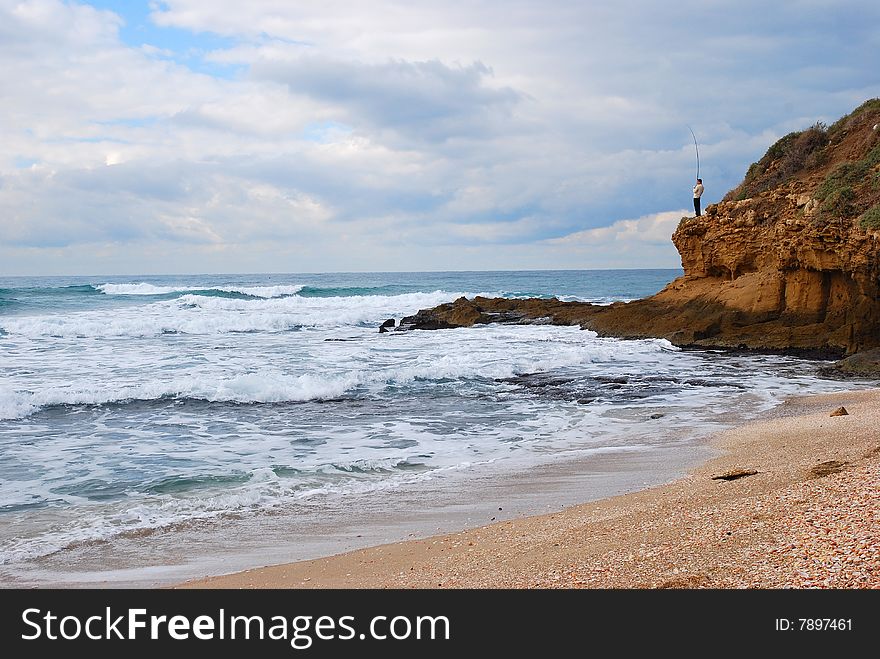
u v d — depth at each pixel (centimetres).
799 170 3503
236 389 2003
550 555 773
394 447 1486
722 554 679
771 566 630
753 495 897
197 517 1055
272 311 4753
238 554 905
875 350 2391
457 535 929
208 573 837
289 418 1764
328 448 1477
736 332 2941
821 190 2866
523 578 705
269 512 1075
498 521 992
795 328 2814
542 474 1248
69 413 1783
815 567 610
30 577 838
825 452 1170
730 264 3409
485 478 1235
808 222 2759
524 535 884
